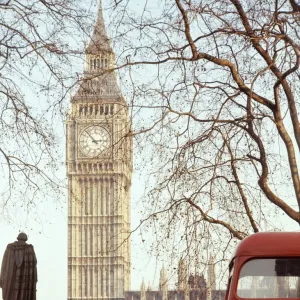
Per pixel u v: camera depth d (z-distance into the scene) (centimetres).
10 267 2983
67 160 18075
